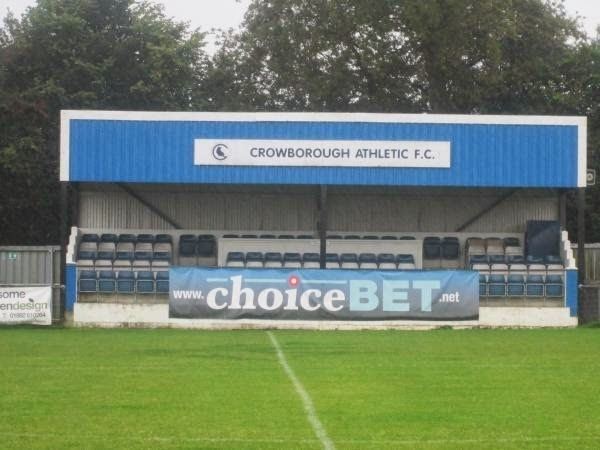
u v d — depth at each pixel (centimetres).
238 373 2273
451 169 3938
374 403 1862
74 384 2094
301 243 4244
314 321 3519
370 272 3531
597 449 1488
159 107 6116
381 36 5953
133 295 3788
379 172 3928
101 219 4356
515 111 6250
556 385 2108
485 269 4109
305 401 1877
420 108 6188
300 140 3916
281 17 6062
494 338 3164
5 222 5647
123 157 3903
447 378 2206
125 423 1658
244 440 1532
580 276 3900
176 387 2048
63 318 3709
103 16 6275
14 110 5575
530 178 3941
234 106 6284
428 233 4441
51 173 5669
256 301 3528
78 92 5891
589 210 5934
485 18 5878
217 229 4416
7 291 3600
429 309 3547
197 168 3916
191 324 3544
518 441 1538
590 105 6231
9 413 1747
